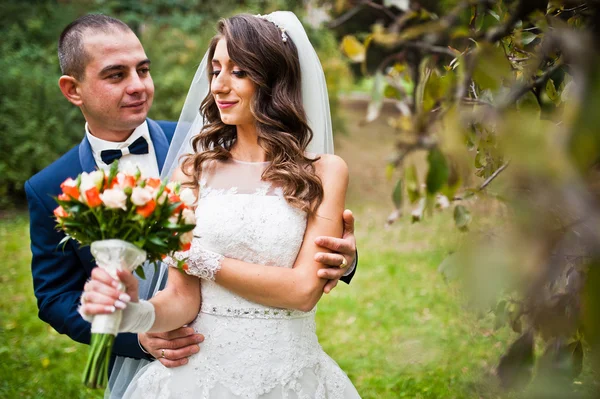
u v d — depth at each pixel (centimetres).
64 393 453
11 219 988
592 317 84
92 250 187
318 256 216
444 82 133
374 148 1512
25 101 1022
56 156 1043
